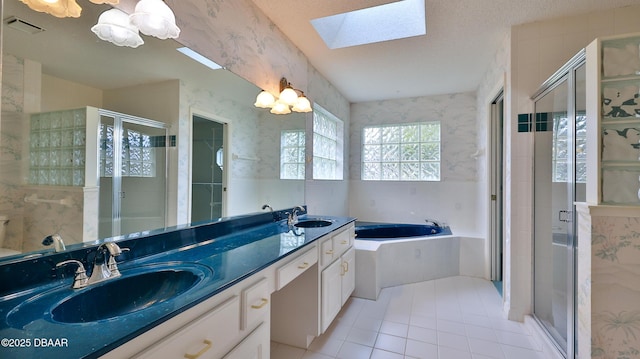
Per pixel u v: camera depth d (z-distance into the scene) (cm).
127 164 128
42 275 97
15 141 91
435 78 339
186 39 149
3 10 86
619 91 131
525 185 225
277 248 151
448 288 303
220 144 184
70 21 105
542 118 213
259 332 121
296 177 279
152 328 74
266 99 211
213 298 96
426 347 195
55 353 60
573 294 163
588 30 209
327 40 253
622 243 129
